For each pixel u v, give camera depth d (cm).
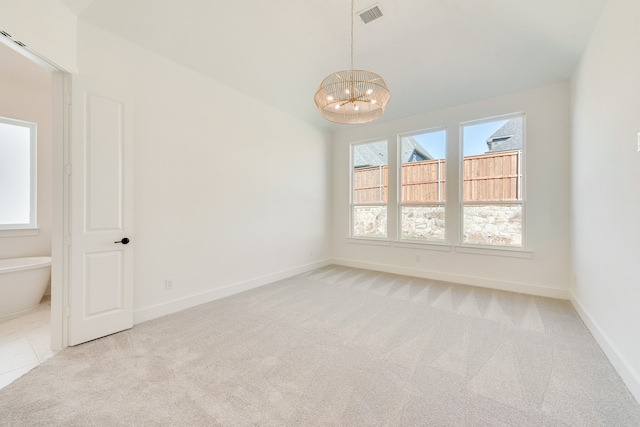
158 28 251
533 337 229
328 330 245
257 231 386
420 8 270
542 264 339
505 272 363
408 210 453
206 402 152
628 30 168
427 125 424
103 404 150
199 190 313
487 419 139
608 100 199
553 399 154
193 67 303
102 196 227
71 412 145
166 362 192
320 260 512
